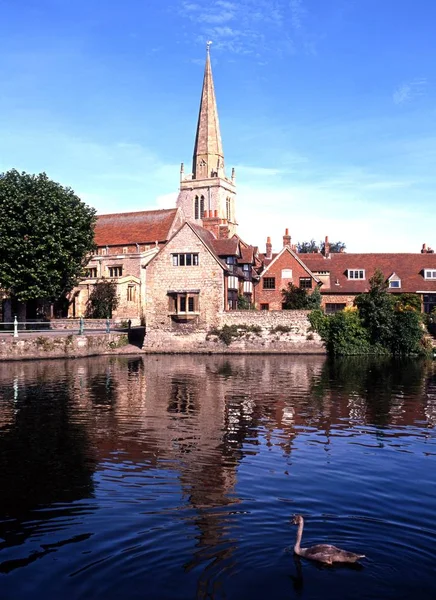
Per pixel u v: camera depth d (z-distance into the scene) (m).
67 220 51.16
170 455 15.45
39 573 8.92
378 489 12.59
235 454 15.54
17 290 49.78
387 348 48.69
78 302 66.19
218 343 51.50
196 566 9.03
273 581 8.55
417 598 8.14
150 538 10.05
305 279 61.38
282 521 10.72
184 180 102.44
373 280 51.62
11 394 25.73
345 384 29.44
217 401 24.00
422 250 68.44
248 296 60.31
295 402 23.78
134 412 21.44
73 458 15.20
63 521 10.90
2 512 11.41
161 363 41.44
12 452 15.81
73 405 22.91
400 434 18.05
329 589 8.34
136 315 65.75
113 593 8.32
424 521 10.76
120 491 12.54
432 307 60.56
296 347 50.19
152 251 68.25
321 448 16.25
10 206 48.16
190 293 52.38
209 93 100.94
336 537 10.02
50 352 43.50
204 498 12.02
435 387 28.30
